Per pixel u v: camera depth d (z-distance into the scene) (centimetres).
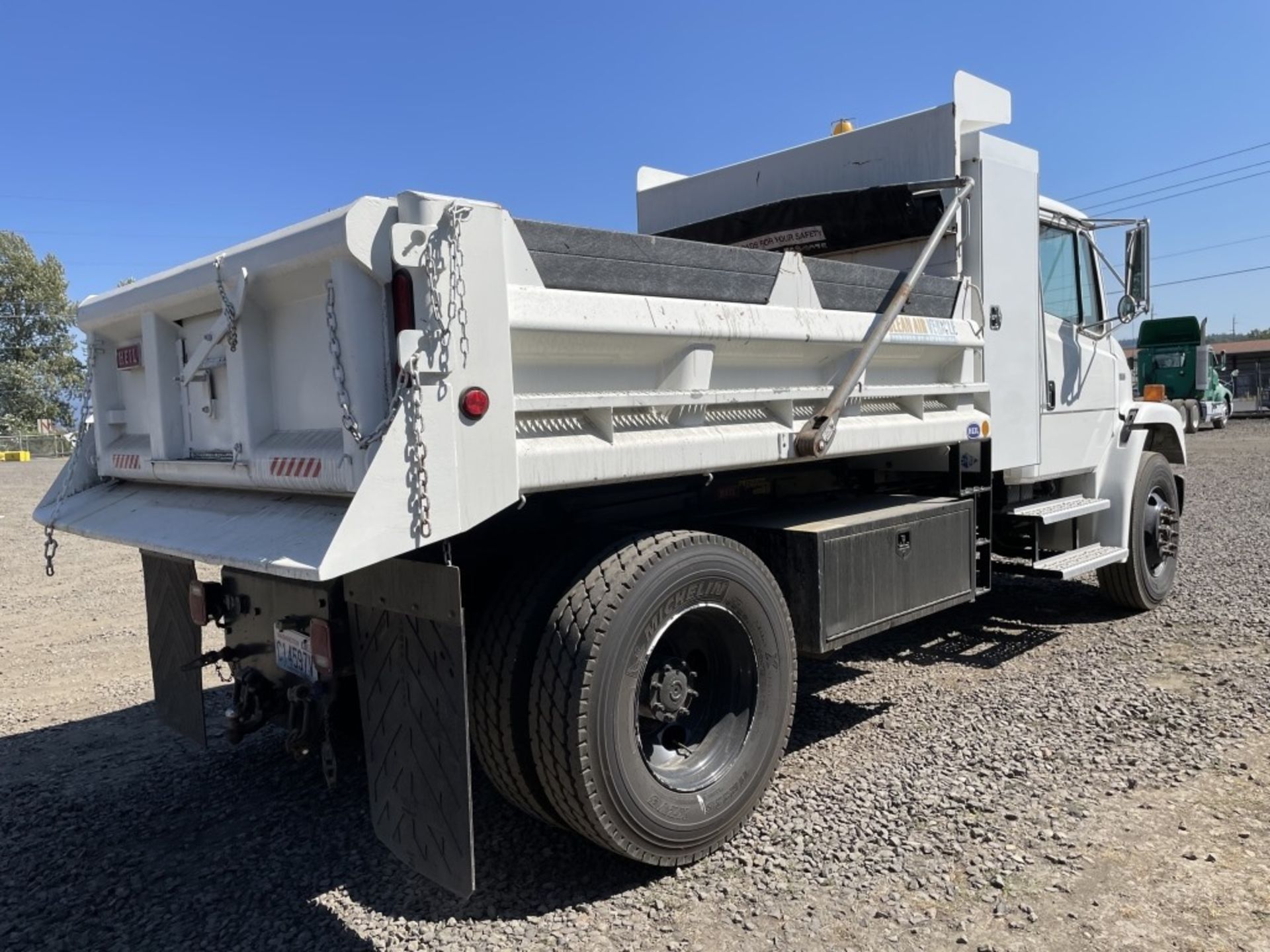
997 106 501
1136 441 623
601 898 299
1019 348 514
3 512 1644
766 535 373
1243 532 966
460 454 257
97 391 398
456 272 254
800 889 299
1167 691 476
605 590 289
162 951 277
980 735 423
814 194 514
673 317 314
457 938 278
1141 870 301
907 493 498
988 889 293
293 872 324
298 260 260
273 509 287
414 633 269
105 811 381
